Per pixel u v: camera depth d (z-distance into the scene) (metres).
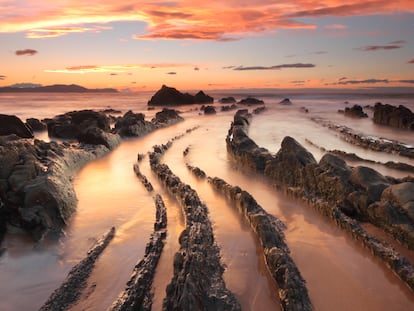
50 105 77.94
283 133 26.58
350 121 36.78
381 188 9.39
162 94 77.62
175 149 20.73
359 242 8.14
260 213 9.30
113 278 6.77
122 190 12.38
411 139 23.56
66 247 8.09
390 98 105.75
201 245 7.43
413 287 6.32
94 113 28.36
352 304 6.01
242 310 5.92
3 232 8.64
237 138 18.08
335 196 10.33
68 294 6.29
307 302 5.95
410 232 7.65
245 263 7.35
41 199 9.16
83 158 16.78
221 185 12.05
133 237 8.51
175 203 10.92
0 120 23.77
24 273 7.05
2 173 9.84
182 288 5.75
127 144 22.98
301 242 8.24
